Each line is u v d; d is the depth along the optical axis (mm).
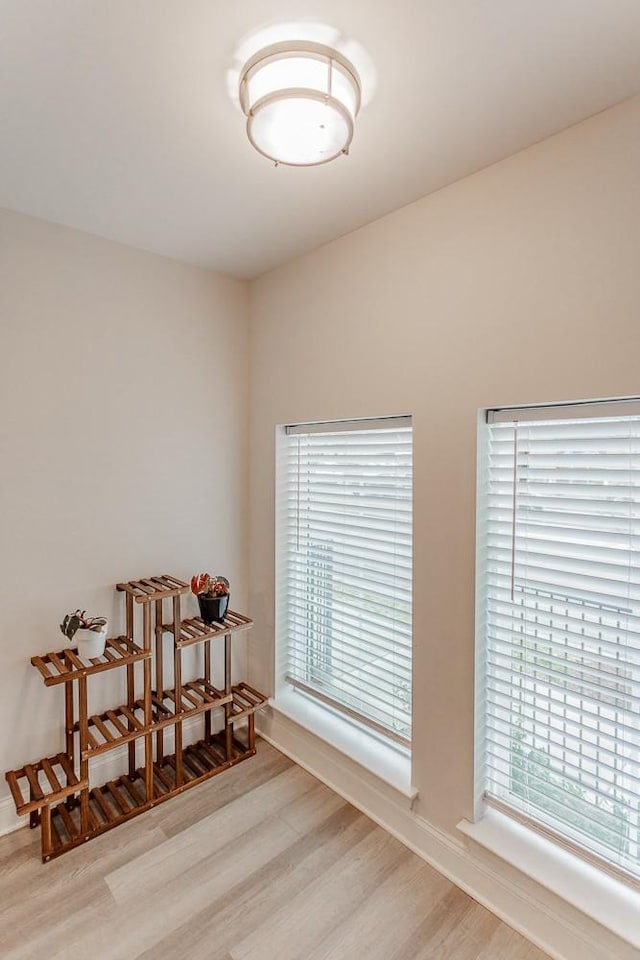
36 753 2135
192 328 2631
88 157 1672
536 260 1579
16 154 1653
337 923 1663
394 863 1910
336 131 1255
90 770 2289
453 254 1812
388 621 2197
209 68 1276
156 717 2418
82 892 1772
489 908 1702
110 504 2352
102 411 2312
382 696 2258
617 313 1408
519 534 1749
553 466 1656
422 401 1926
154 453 2502
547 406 1629
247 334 2885
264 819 2143
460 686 1815
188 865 1896
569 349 1507
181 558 2621
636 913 1432
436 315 1871
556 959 1525
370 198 1923
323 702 2564
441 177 1776
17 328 2061
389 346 2053
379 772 2086
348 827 2096
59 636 2197
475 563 1768
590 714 1573
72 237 2197
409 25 1131
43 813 1889
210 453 2730
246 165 1715
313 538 2605
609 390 1425
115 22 1131
